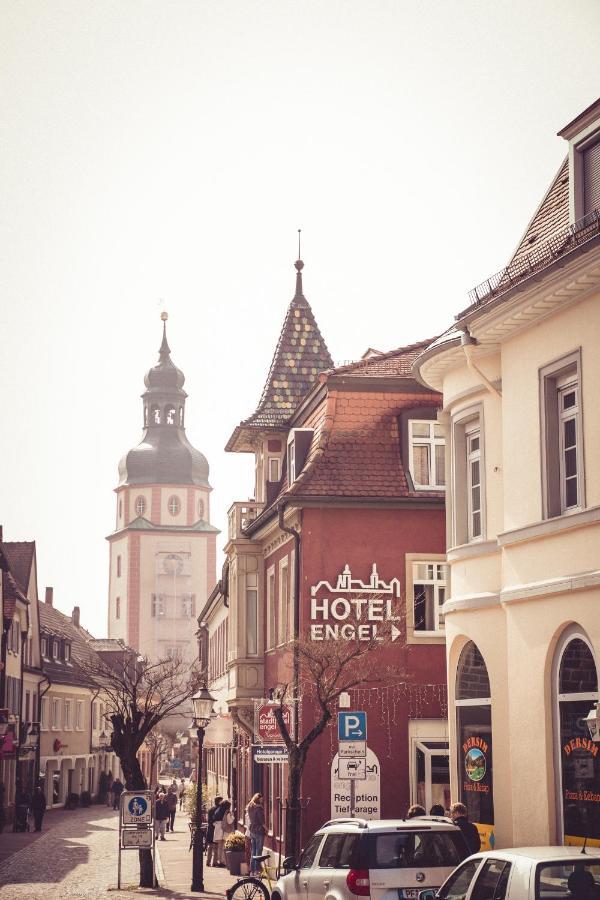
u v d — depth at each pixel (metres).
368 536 32.53
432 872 17.20
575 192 20.12
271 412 41.47
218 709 59.16
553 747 19.33
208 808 47.94
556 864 12.91
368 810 23.11
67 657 92.19
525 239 22.33
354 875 17.09
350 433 33.06
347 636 31.81
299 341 43.16
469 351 21.69
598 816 18.14
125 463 157.00
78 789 92.31
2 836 56.72
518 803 20.17
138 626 151.25
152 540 153.00
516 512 20.53
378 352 40.44
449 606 22.98
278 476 40.84
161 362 159.62
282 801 33.78
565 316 19.28
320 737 31.47
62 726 87.88
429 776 31.50
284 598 35.91
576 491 19.31
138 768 34.69
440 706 31.81
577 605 18.58
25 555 78.94
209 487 157.62
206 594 153.25
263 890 25.50
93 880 35.31
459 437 23.59
